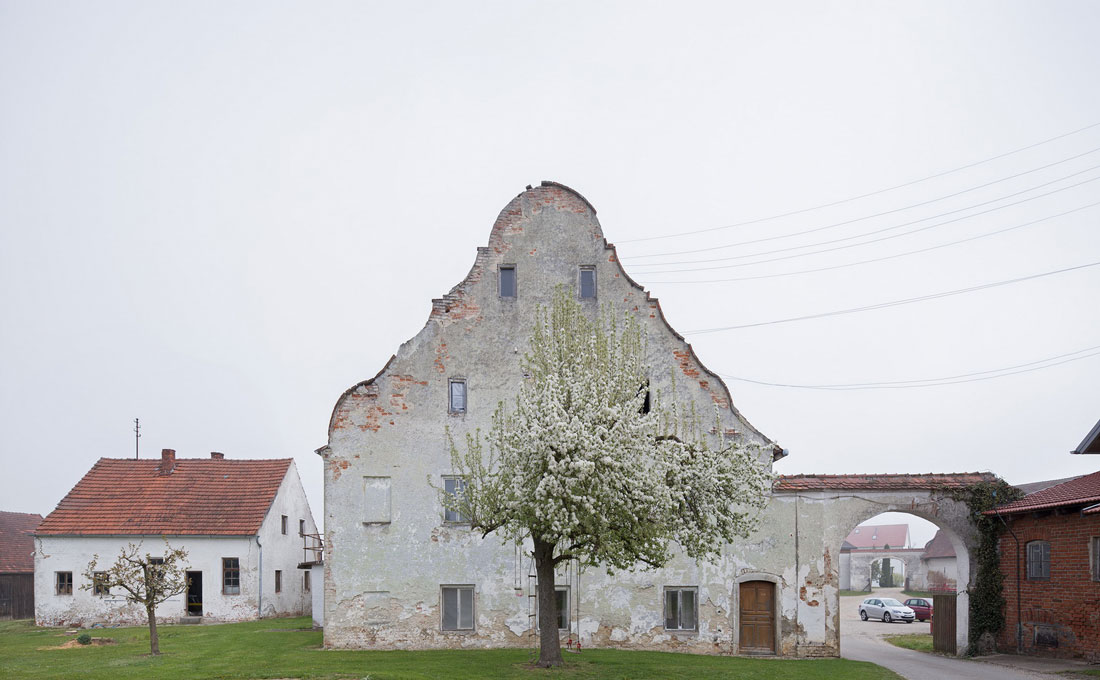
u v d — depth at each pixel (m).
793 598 25.09
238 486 40.25
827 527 25.62
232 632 30.06
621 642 24.67
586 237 26.39
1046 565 25.73
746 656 24.61
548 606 20.30
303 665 20.89
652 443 19.06
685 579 25.02
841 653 29.42
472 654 22.84
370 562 24.72
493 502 19.53
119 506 38.66
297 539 43.03
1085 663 23.69
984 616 27.05
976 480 27.39
